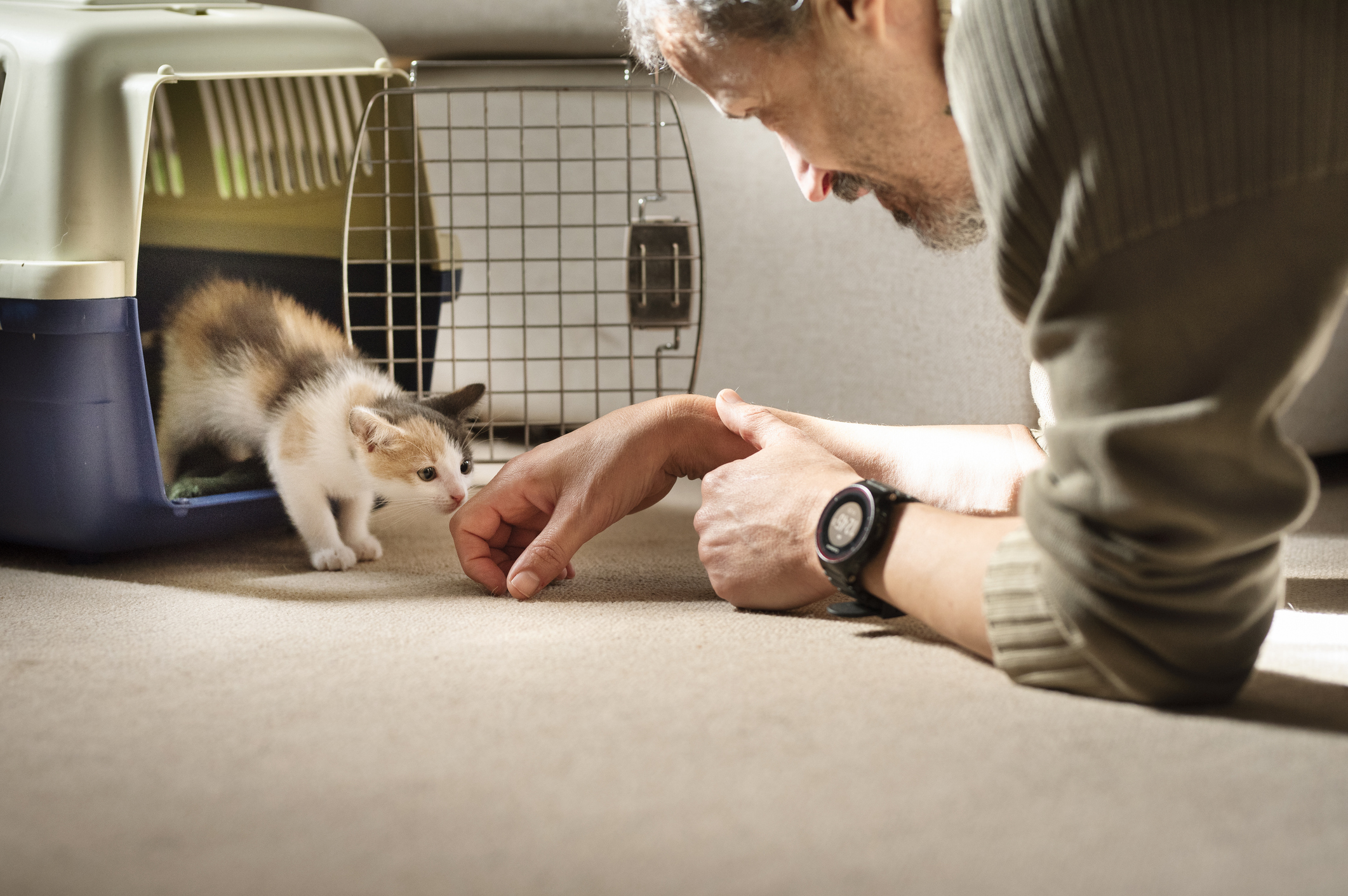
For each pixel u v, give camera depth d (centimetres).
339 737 76
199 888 57
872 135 91
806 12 85
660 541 152
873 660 91
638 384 205
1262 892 56
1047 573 77
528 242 201
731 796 66
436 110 197
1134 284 69
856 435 126
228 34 136
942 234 99
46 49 122
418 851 61
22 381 127
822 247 193
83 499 129
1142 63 68
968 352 186
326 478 140
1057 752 72
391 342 159
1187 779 68
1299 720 77
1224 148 67
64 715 81
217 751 74
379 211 166
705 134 194
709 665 90
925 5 86
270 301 149
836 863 59
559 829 63
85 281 121
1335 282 67
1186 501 69
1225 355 68
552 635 101
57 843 62
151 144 132
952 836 61
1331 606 113
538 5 188
